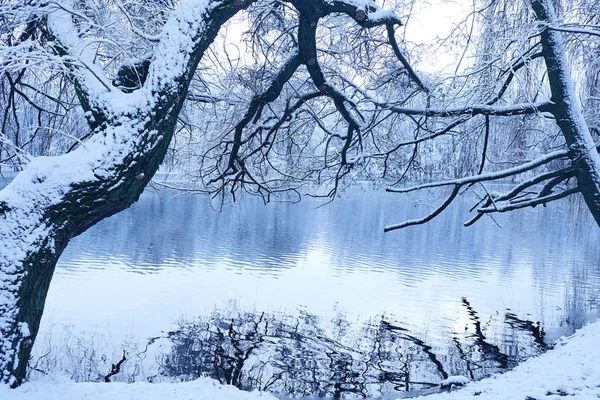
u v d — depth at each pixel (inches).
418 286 885.8
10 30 271.6
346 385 447.8
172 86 246.4
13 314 212.7
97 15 259.4
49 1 231.1
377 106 445.1
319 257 1133.7
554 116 408.5
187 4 258.1
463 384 432.8
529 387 267.1
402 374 481.4
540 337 612.7
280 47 433.1
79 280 815.7
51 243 221.3
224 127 474.9
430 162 518.9
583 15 420.8
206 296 760.3
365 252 1229.7
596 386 252.8
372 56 445.4
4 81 341.1
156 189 471.5
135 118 236.8
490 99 429.1
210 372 475.2
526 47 440.1
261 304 732.0
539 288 892.0
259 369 484.7
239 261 1042.1
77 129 377.1
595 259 1210.0
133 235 1280.8
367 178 506.3
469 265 1102.4
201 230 1419.8
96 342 534.3
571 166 384.5
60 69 244.8
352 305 748.6
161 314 655.8
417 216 2094.0
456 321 675.4
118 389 232.5
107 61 327.6
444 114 404.2
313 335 602.2
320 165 514.9
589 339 361.1
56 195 221.1
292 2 321.7
